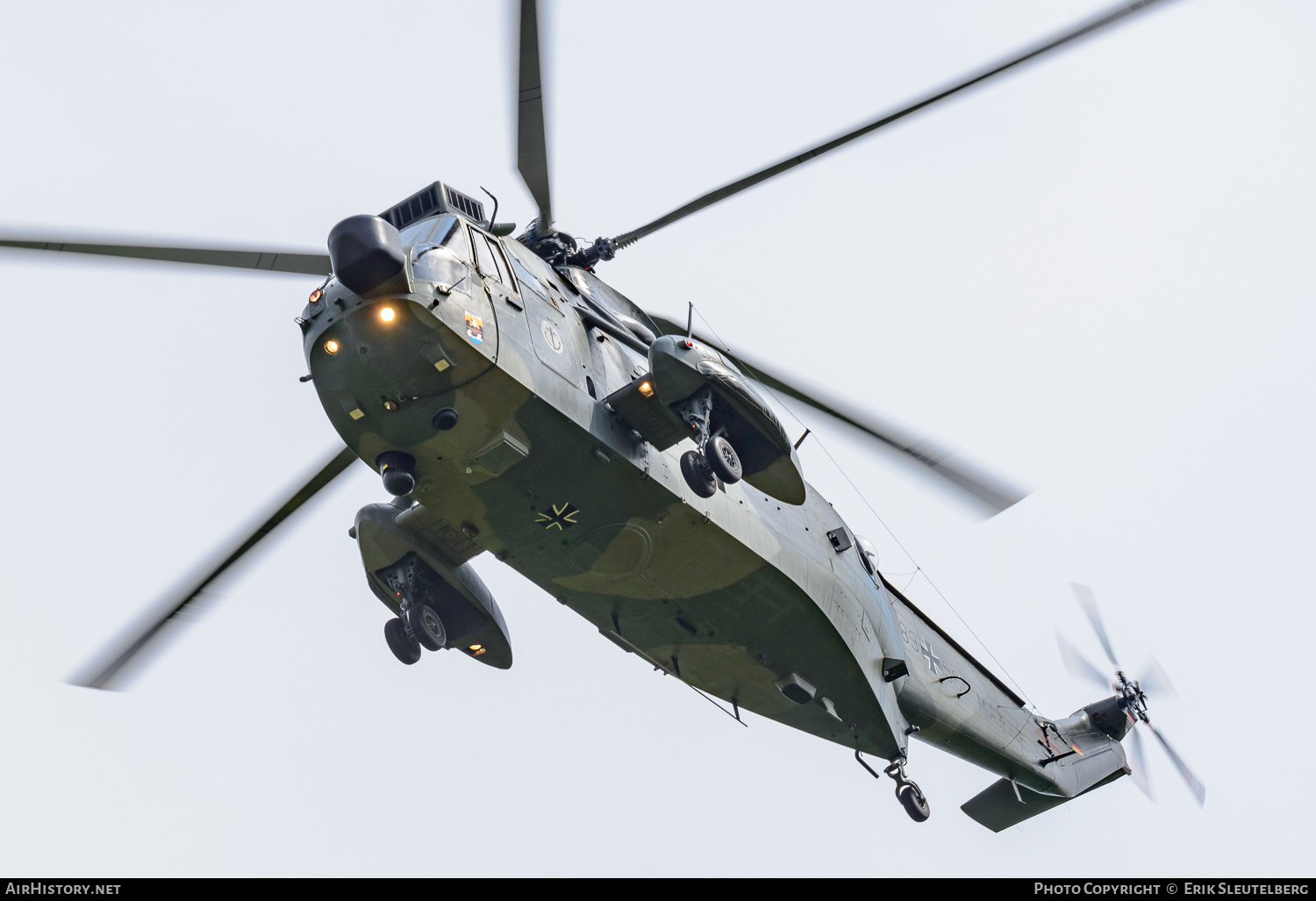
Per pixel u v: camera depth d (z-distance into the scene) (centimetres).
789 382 5466
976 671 7994
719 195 5350
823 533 6562
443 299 4591
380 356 4538
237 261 4669
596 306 5638
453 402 4709
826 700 6562
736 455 5175
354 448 4912
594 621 6059
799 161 5119
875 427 5319
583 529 5375
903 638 7219
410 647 5841
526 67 4875
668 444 5316
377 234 4309
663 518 5416
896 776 6800
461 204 5222
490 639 6128
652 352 5103
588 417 5072
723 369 5119
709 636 6088
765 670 6341
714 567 5697
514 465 4994
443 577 5831
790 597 5981
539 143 5228
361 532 5741
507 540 5428
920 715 7281
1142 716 9175
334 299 4569
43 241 4338
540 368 4922
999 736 7888
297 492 5059
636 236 5641
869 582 6881
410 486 4847
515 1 4597
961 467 5238
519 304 5003
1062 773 8425
